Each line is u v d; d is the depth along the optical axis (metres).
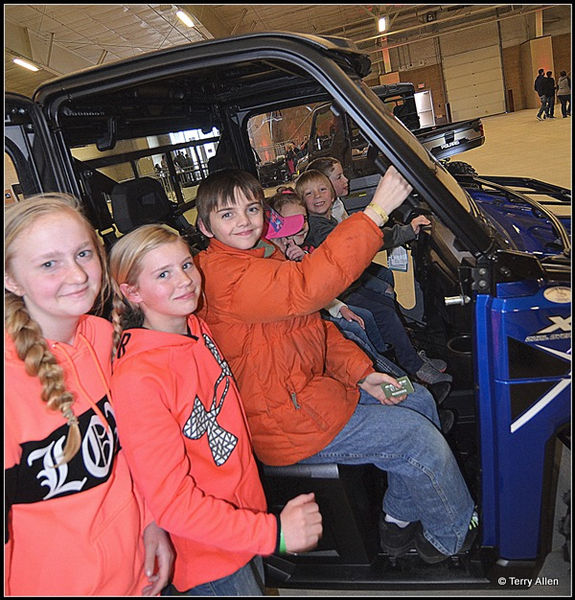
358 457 1.42
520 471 1.39
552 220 1.85
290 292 1.22
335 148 4.43
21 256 0.90
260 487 1.25
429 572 1.51
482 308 1.34
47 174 1.34
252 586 1.21
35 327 0.92
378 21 16.00
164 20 11.53
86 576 0.95
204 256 1.37
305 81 2.18
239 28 14.38
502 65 20.67
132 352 1.07
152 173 1.96
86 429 0.97
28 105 1.29
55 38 11.02
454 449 1.83
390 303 2.38
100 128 1.54
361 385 1.59
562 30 19.77
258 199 1.33
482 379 1.37
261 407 1.37
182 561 1.19
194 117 2.15
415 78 21.66
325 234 2.36
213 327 1.37
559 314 1.30
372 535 1.57
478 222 1.34
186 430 1.11
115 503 1.01
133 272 1.08
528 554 1.44
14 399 0.88
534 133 11.50
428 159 1.51
